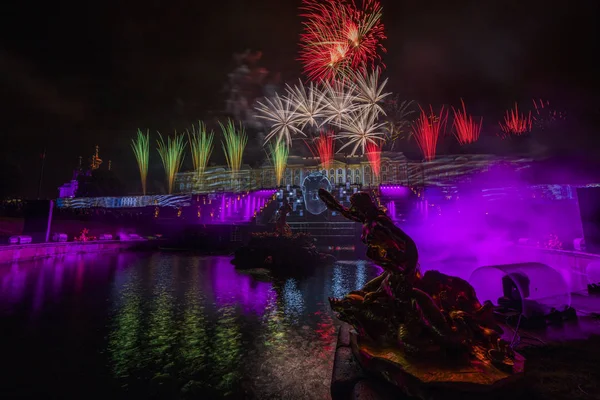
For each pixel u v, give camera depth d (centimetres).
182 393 359
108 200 5659
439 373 233
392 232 277
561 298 446
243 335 564
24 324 631
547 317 427
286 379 392
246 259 1666
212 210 3772
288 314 711
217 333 576
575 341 373
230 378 395
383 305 292
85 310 746
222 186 7362
